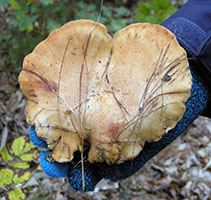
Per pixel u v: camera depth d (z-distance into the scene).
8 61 1.08
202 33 0.47
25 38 1.05
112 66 0.42
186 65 0.42
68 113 0.42
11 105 1.02
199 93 0.48
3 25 1.18
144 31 0.42
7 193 0.75
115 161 0.41
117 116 0.41
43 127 0.42
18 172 0.84
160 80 0.41
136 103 0.41
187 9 0.51
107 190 0.89
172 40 0.42
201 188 0.93
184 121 0.48
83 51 0.42
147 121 0.41
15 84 1.07
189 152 1.02
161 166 0.98
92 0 1.29
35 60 0.42
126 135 0.41
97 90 0.42
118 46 0.43
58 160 0.43
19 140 0.83
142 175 0.95
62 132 0.42
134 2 1.50
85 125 0.42
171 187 0.93
